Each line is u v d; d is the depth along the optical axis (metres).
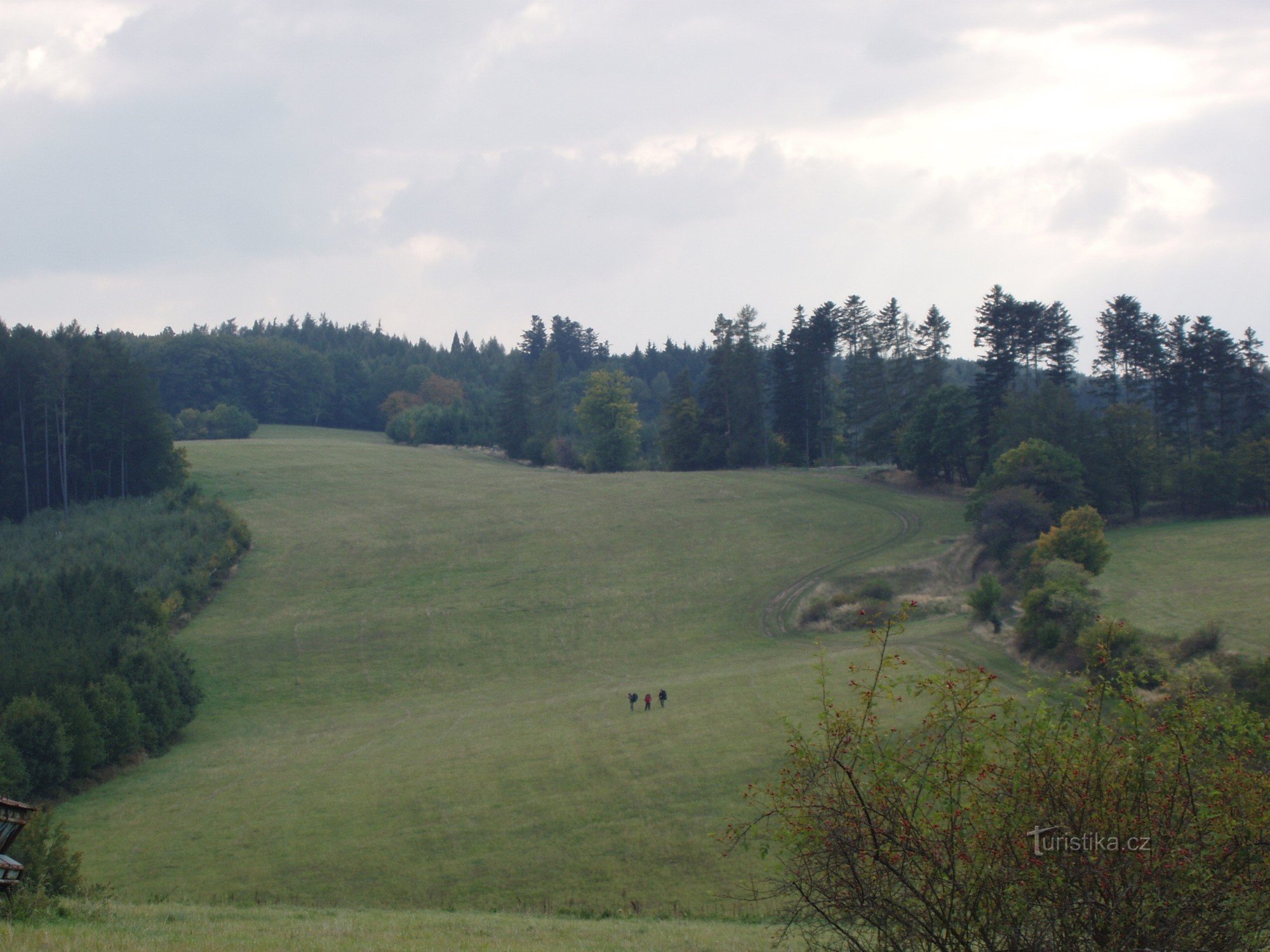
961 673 9.55
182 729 52.03
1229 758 9.05
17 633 53.53
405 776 40.06
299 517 100.25
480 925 19.86
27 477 95.31
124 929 13.91
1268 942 8.65
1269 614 53.81
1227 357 106.38
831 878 9.24
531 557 87.56
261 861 31.77
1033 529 76.50
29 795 39.44
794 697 46.56
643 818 33.00
